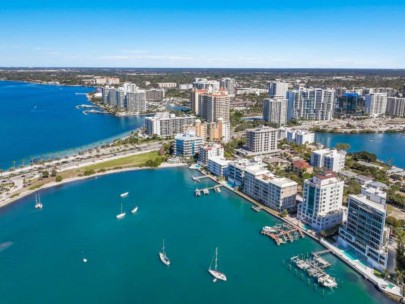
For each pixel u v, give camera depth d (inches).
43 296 7677.2
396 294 7662.4
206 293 7810.0
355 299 7623.0
